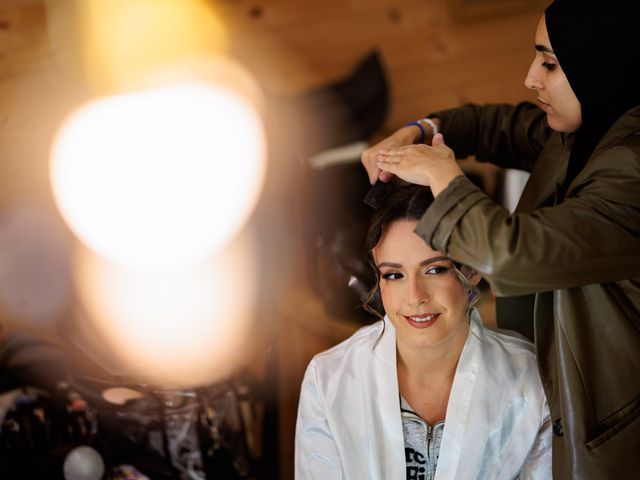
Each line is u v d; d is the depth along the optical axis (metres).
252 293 2.06
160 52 2.83
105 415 1.94
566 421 1.36
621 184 1.24
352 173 2.23
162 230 1.87
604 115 1.38
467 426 1.46
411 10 3.51
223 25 3.11
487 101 3.71
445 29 3.58
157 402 1.92
